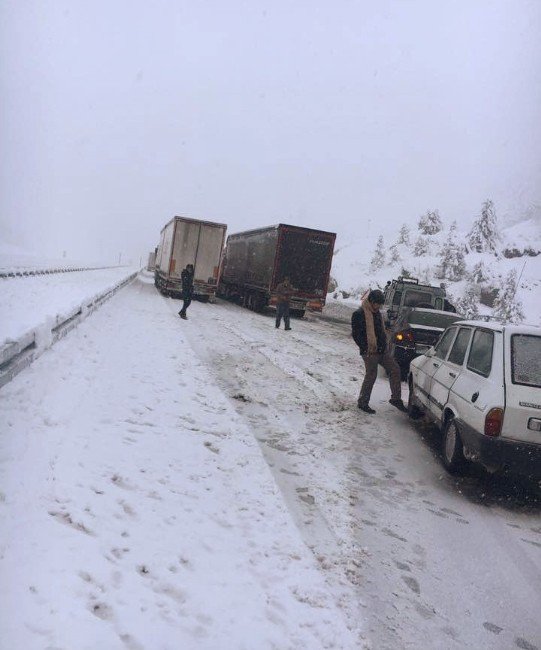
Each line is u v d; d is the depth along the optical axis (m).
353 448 6.29
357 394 9.22
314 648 2.84
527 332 5.63
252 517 4.17
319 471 5.39
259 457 5.46
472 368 5.95
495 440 5.01
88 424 5.27
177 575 3.19
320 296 23.02
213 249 25.58
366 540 4.12
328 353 13.59
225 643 2.71
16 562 2.79
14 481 3.64
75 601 2.62
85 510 3.58
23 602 2.50
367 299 8.01
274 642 2.81
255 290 25.52
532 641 3.20
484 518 4.82
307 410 7.69
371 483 5.29
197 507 4.13
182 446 5.35
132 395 6.73
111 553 3.19
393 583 3.59
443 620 3.28
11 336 6.18
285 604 3.15
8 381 5.82
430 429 7.56
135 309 17.52
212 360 10.45
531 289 77.56
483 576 3.83
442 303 17.86
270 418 7.04
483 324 6.34
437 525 4.55
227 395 7.90
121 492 4.01
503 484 5.69
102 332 10.97
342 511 4.54
